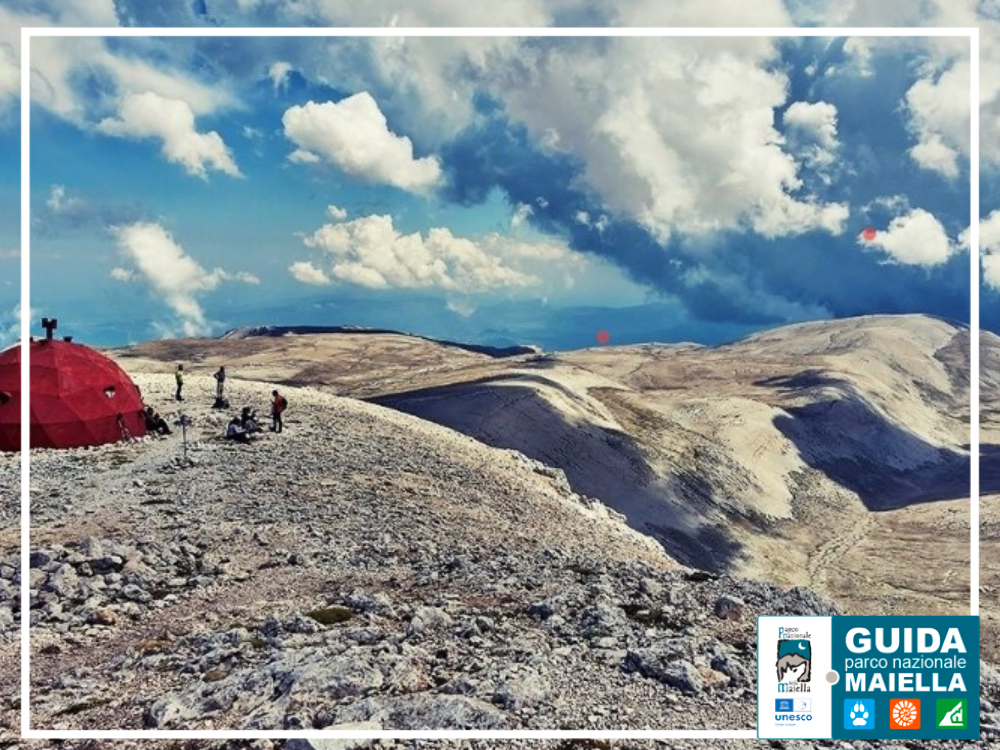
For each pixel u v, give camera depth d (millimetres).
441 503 25234
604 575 14266
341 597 12953
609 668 9922
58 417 31891
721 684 9531
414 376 199250
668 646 10367
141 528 18656
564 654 10289
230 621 12328
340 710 8656
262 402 43906
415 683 9445
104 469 26938
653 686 9500
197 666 10398
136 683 10172
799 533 97750
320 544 17375
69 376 32906
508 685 9148
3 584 14414
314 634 11258
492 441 94875
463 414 102188
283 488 24047
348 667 9602
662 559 25266
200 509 20812
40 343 34250
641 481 95500
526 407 104375
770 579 77125
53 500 22141
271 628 11531
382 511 22156
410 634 11117
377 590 13594
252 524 19250
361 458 31266
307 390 52812
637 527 85250
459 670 9875
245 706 9117
